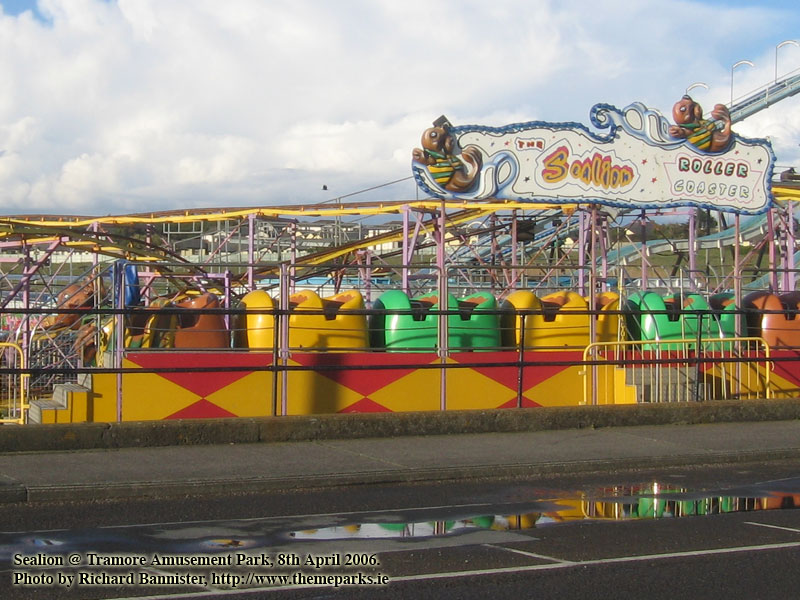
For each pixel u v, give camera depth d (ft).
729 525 28.68
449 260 100.83
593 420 47.11
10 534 26.81
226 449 39.78
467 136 55.72
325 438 42.52
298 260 107.86
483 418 45.14
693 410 49.11
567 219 98.43
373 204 106.52
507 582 22.24
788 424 49.73
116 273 49.42
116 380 47.62
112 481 32.86
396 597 21.07
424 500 32.35
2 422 49.52
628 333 58.44
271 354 49.98
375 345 55.01
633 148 59.31
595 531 27.71
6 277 89.45
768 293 62.90
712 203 61.52
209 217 107.04
